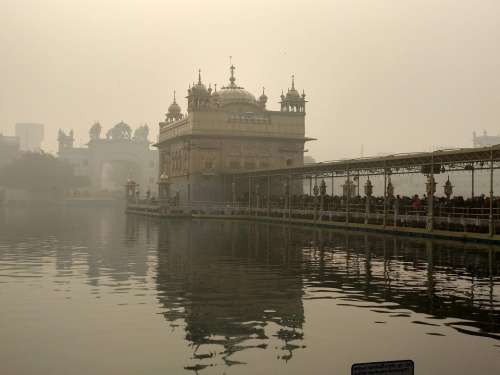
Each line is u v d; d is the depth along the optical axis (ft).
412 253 90.84
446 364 34.53
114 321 44.27
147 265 77.00
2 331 41.34
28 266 75.77
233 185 239.91
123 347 37.55
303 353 36.42
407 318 45.42
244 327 42.60
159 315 46.26
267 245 105.91
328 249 97.96
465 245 103.30
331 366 33.96
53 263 79.10
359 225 146.20
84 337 39.83
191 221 201.87
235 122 257.14
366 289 58.18
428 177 128.16
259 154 259.80
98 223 185.57
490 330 41.75
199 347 37.55
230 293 56.03
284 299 52.90
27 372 32.94
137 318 45.24
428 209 122.42
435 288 58.65
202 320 44.65
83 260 82.69
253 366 33.96
